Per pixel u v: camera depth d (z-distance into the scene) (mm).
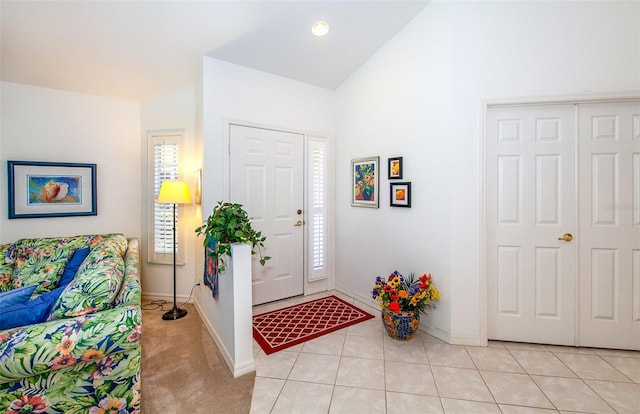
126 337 1332
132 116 3326
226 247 1941
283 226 3297
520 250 2273
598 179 2180
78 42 2328
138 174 3365
